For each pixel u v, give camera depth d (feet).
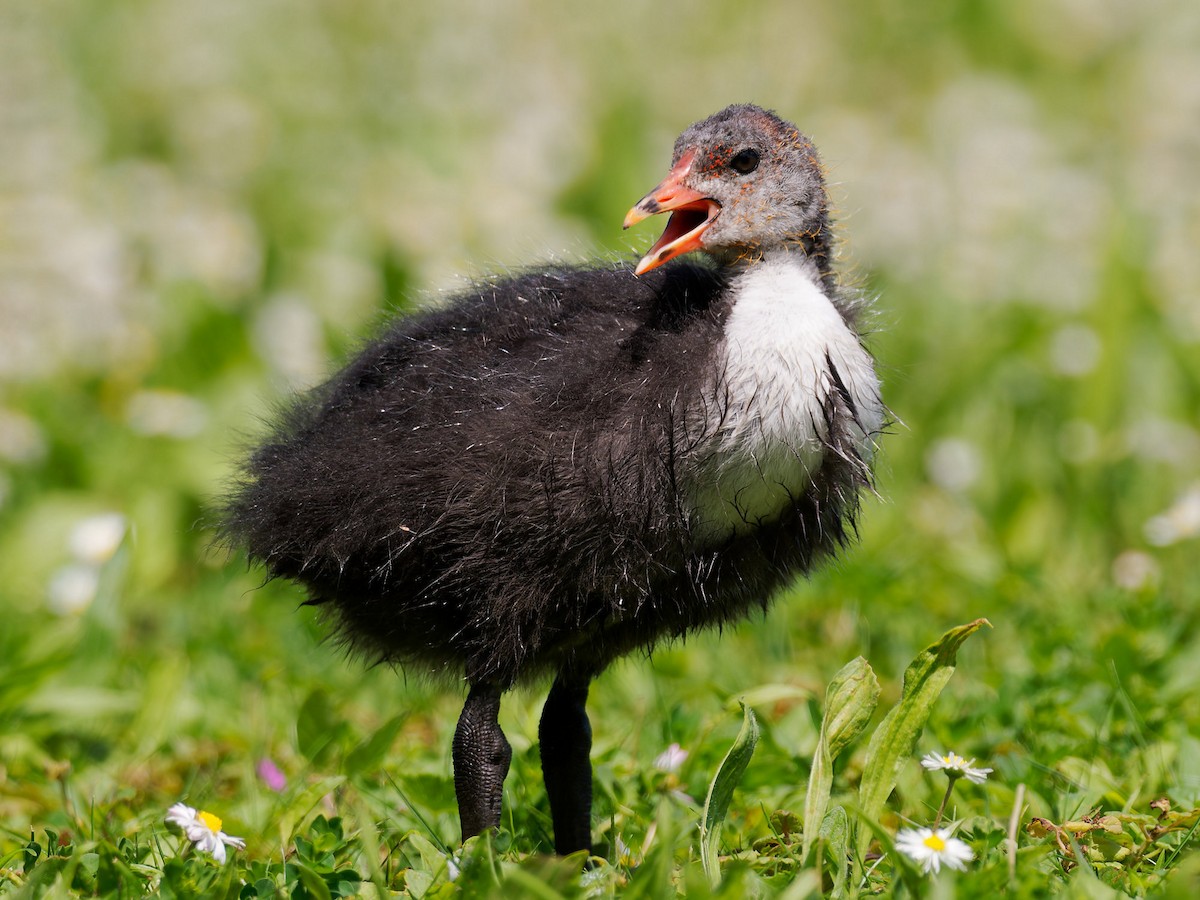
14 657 34.17
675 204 24.97
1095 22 80.18
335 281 50.42
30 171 57.77
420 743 31.32
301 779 28.12
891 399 47.70
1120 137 67.97
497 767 24.17
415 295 37.55
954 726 29.01
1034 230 55.06
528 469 23.22
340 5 76.07
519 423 23.45
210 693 34.19
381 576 24.47
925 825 24.76
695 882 19.19
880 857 22.85
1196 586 37.42
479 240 52.65
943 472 45.98
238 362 45.73
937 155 62.34
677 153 25.59
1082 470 44.21
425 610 24.64
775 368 23.50
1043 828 23.18
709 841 21.70
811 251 25.59
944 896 19.03
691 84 71.15
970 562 39.81
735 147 24.97
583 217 53.57
